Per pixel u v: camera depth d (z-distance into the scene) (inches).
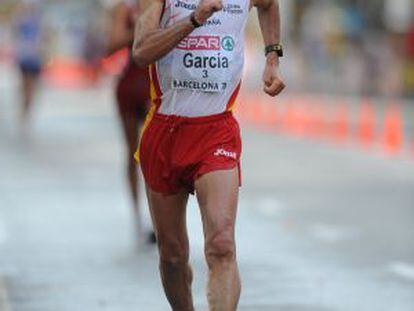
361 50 3956.7
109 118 2950.3
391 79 3690.9
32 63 2504.9
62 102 3597.4
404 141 2289.6
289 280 989.8
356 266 1053.8
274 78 693.3
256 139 2388.0
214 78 671.8
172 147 677.3
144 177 693.9
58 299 912.3
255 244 1173.1
